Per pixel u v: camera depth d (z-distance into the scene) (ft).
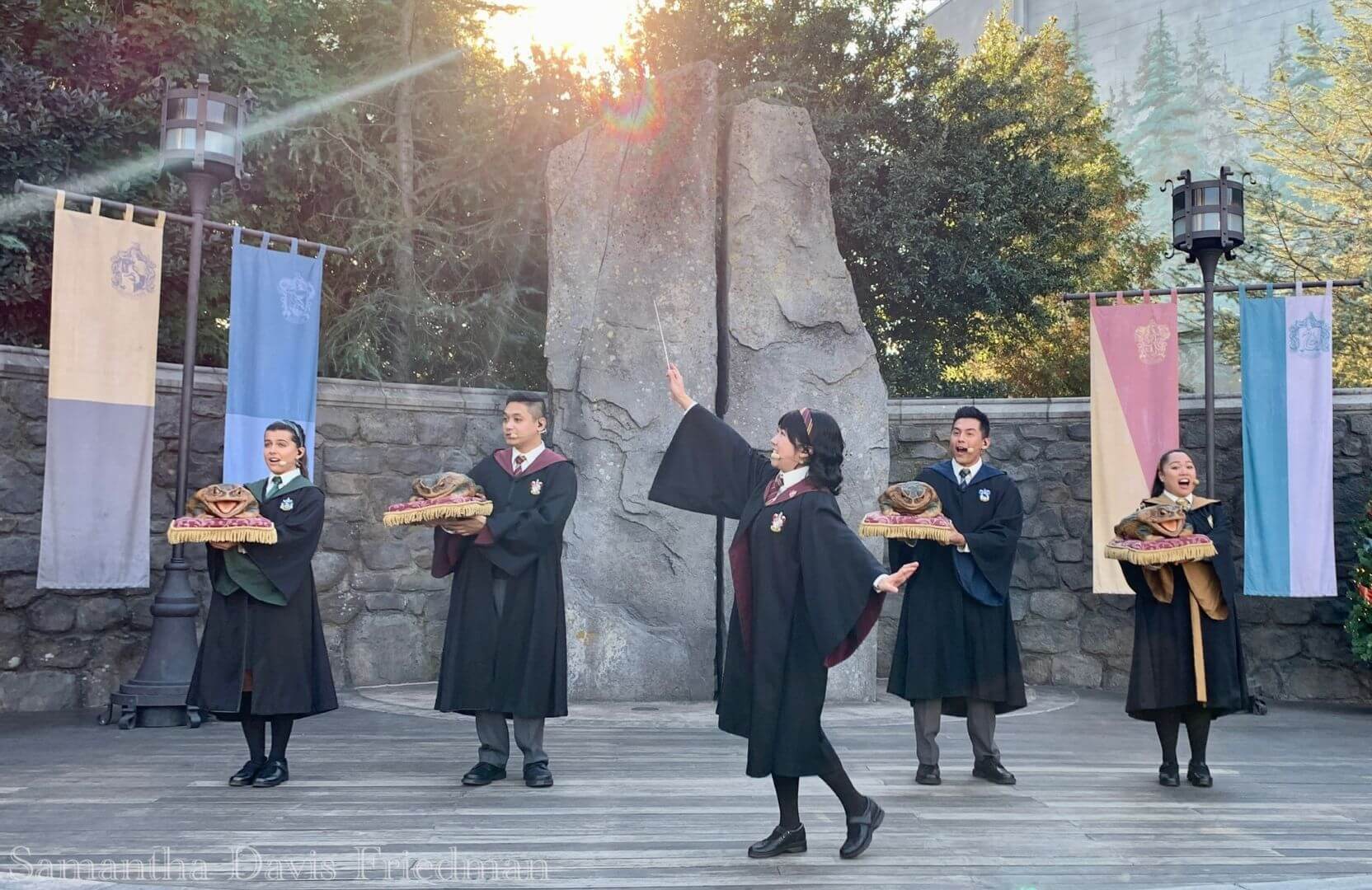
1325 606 29.53
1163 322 29.43
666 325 27.96
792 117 29.30
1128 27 193.26
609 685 26.37
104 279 23.56
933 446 34.01
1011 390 76.89
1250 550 27.94
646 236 28.35
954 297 60.13
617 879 10.98
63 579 22.82
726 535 27.63
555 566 16.30
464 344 48.57
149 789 15.47
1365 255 72.84
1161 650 16.35
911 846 12.64
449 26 50.52
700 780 16.29
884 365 60.49
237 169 24.06
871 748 19.92
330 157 44.62
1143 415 29.37
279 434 16.24
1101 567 29.40
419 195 49.75
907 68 64.59
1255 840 13.09
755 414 27.76
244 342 25.94
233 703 15.17
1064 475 32.73
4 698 24.95
